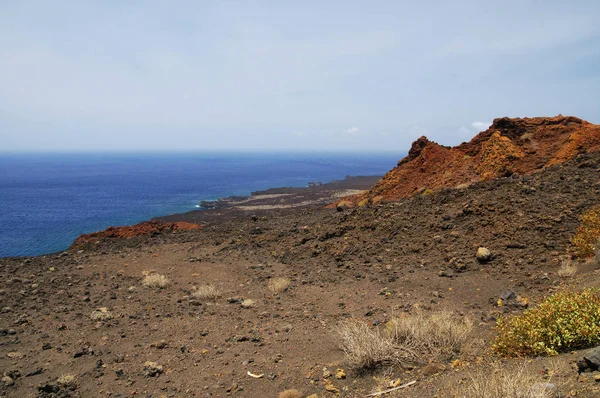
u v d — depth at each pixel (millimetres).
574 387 3668
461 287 8750
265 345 6453
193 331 7223
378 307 7914
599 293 5594
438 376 4688
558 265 8938
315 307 8383
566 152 19609
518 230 11094
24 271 12133
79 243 18234
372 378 4957
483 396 3709
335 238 14094
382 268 10727
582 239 9227
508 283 8594
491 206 13125
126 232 19641
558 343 4664
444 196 15617
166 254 14195
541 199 12727
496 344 5168
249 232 17141
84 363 5898
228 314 8164
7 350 6367
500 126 24203
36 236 36344
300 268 11812
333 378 5105
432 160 25906
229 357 6043
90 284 10570
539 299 7258
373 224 14266
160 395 4996
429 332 5809
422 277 9648
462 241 11406
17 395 4953
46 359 6023
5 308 8469
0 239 35125
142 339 6871
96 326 7441
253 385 5148
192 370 5660
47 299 9258
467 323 6297
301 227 16797
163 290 10078
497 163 21125
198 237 17172
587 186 13078
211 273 11672
